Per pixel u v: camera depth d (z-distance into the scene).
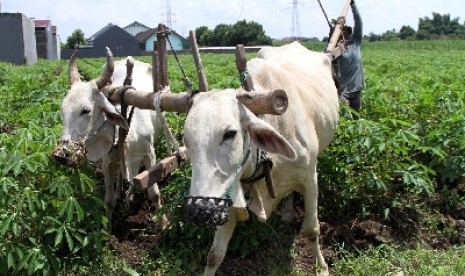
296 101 2.76
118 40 33.56
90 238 2.87
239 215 2.33
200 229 3.14
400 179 3.69
